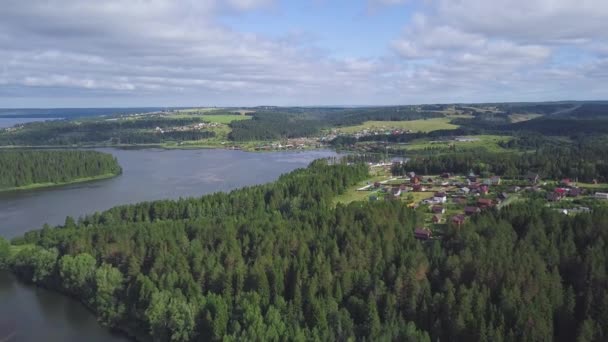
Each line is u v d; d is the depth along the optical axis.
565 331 98.69
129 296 128.75
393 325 98.31
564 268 119.69
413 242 135.75
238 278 121.62
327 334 97.69
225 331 106.00
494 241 127.88
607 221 134.88
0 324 129.88
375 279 115.56
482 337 92.12
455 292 108.81
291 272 123.19
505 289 103.62
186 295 121.31
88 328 128.12
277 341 96.50
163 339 114.88
